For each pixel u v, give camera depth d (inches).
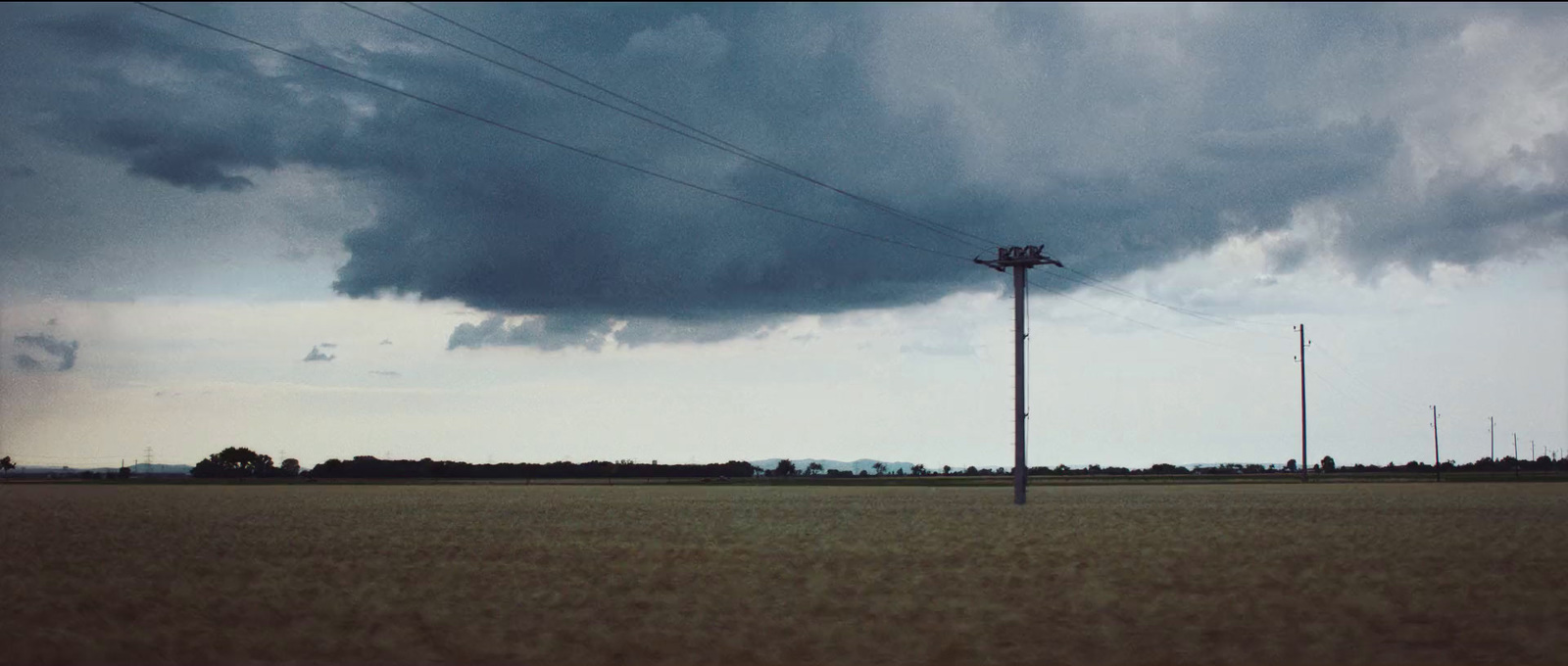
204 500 3139.8
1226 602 844.0
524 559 1194.6
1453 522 1743.4
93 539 1502.2
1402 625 751.7
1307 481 5064.0
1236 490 3774.6
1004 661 650.8
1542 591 899.4
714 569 1082.7
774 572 1054.4
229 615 815.7
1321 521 1785.2
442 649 693.3
